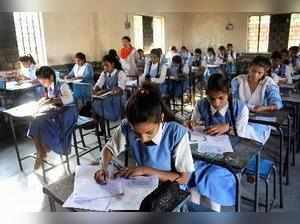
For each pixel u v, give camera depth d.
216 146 1.42
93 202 0.93
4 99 4.08
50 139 2.40
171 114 1.17
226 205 1.47
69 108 2.47
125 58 5.56
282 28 8.41
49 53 5.45
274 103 2.28
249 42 9.11
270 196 2.06
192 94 5.39
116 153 1.23
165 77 4.46
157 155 1.13
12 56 4.72
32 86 3.97
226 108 1.72
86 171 1.14
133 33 7.55
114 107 3.31
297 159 2.69
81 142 3.28
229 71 7.60
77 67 4.94
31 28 5.14
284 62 4.23
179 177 1.11
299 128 2.84
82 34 6.08
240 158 1.30
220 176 1.47
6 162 2.86
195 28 9.87
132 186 1.01
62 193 1.00
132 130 1.11
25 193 2.27
